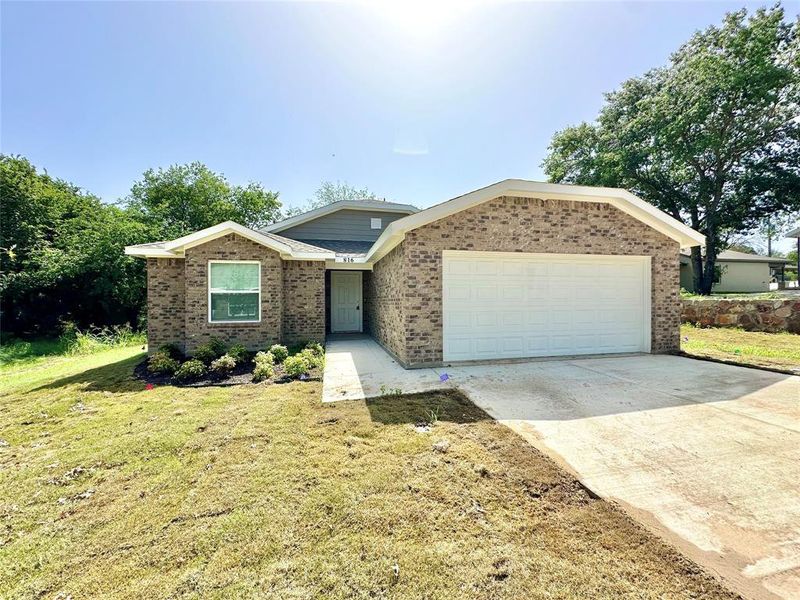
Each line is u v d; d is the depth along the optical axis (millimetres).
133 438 4082
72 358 11062
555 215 8141
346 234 15961
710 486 2945
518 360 7969
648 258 8805
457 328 7805
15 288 14492
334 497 2834
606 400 5180
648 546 2264
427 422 4418
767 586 1938
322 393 5742
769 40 17141
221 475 3215
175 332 9406
